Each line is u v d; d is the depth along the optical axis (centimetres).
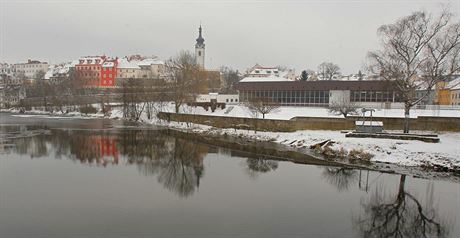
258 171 3584
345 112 5906
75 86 14050
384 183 3105
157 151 4759
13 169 3581
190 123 7850
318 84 8650
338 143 4441
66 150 4719
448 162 3516
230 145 5212
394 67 4488
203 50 18250
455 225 2220
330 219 2281
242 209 2442
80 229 2081
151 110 9488
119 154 4519
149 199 2648
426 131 5009
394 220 2294
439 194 2816
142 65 18962
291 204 2561
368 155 3966
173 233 2030
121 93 11650
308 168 3697
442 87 8112
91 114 11738
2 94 17238
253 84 9406
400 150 3928
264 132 5928
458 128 4878
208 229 2089
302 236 2011
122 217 2278
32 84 18075
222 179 3272
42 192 2797
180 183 3116
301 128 5644
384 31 4603
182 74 8950
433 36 4275
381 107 7869
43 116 11456
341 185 3058
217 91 12900
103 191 2844
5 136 6000
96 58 18138
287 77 15850
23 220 2216
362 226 2169
